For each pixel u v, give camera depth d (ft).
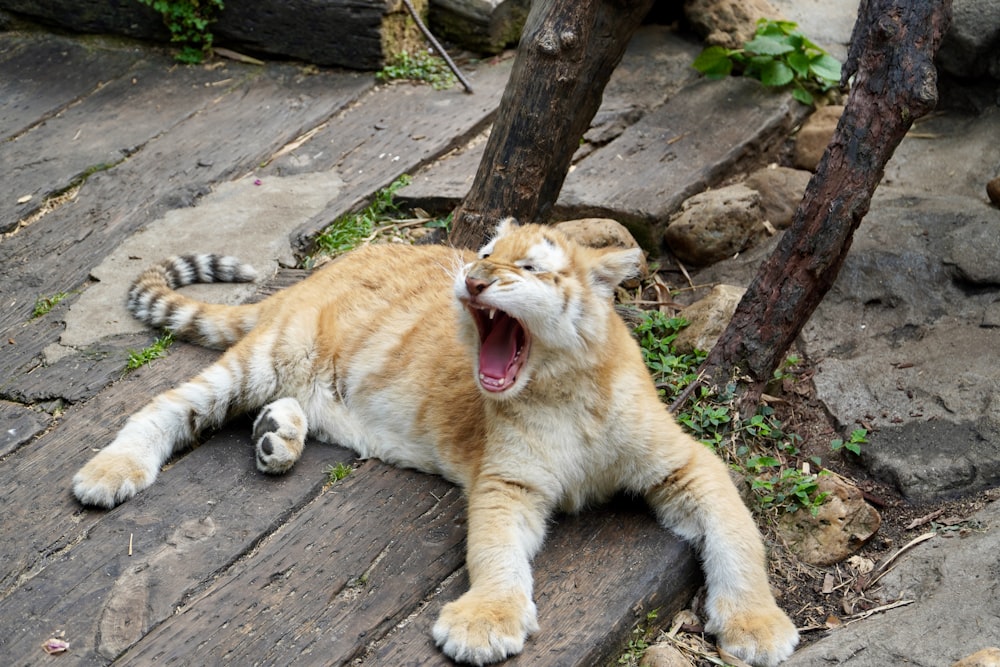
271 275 21.81
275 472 16.94
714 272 22.49
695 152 24.75
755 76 27.22
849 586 16.05
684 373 19.40
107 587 14.87
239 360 17.83
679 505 15.66
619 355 15.70
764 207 23.56
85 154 25.64
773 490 17.21
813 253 17.61
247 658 13.78
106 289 21.35
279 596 14.69
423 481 16.93
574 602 14.53
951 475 17.17
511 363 15.08
